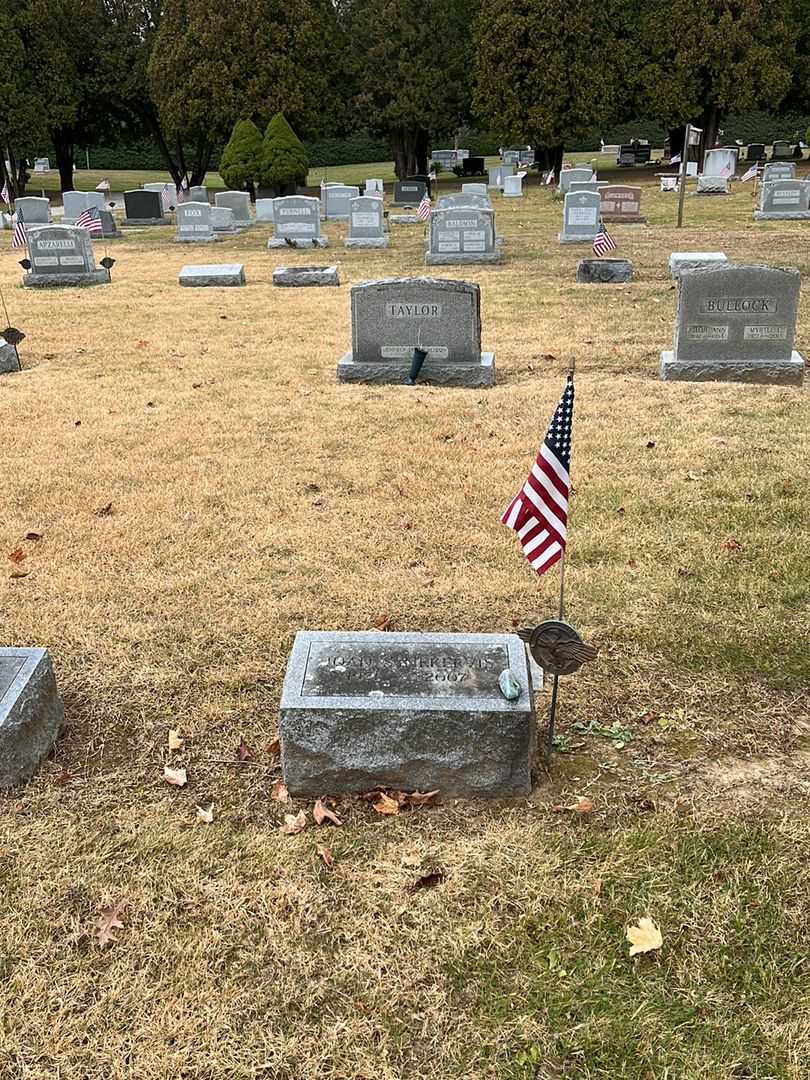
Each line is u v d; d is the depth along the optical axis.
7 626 3.12
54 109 23.23
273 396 5.78
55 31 23.11
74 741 2.57
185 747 2.54
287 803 2.33
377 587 3.33
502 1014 1.80
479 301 5.91
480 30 23.83
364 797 2.33
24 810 2.31
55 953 1.94
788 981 1.84
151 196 17.84
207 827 2.26
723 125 35.28
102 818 2.29
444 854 2.16
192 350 7.14
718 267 5.80
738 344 5.93
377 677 2.35
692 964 1.89
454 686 2.32
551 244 13.23
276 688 2.78
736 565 3.44
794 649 2.92
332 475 4.42
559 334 7.38
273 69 21.92
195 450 4.82
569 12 22.83
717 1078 1.67
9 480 4.42
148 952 1.94
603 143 35.78
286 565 3.52
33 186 31.11
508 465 4.48
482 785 2.31
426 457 4.61
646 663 2.86
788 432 4.85
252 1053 1.73
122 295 9.69
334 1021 1.79
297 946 1.94
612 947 1.93
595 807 2.29
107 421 5.32
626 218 15.26
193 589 3.36
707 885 2.06
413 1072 1.69
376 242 13.62
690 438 4.80
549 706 2.66
